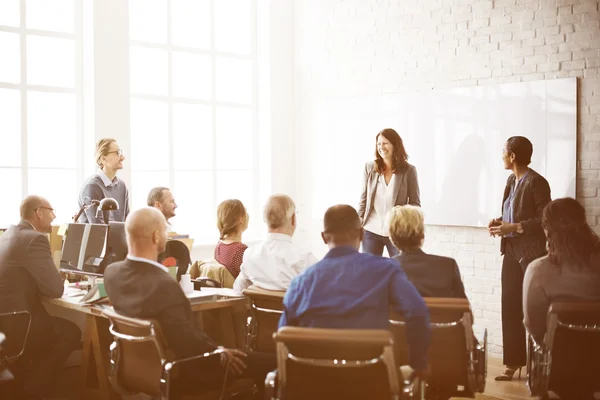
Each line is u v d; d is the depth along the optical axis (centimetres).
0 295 414
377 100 670
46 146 616
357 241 275
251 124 765
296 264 369
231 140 751
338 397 241
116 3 627
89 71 621
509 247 479
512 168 480
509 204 482
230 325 416
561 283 310
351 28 697
